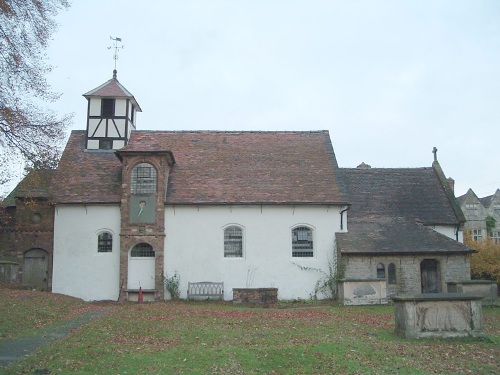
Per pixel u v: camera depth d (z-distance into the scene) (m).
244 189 27.39
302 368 10.41
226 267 26.22
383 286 23.66
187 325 15.40
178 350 11.73
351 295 23.53
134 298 25.59
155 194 26.17
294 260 26.52
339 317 18.05
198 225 26.44
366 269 25.61
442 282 25.92
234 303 23.03
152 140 27.67
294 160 29.94
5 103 18.28
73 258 26.11
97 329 14.57
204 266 26.16
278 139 31.84
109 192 26.98
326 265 26.52
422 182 31.75
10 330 14.52
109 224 26.34
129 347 12.09
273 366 10.52
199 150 30.34
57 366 10.31
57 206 26.44
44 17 18.33
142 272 26.05
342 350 11.88
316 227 26.86
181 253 26.16
